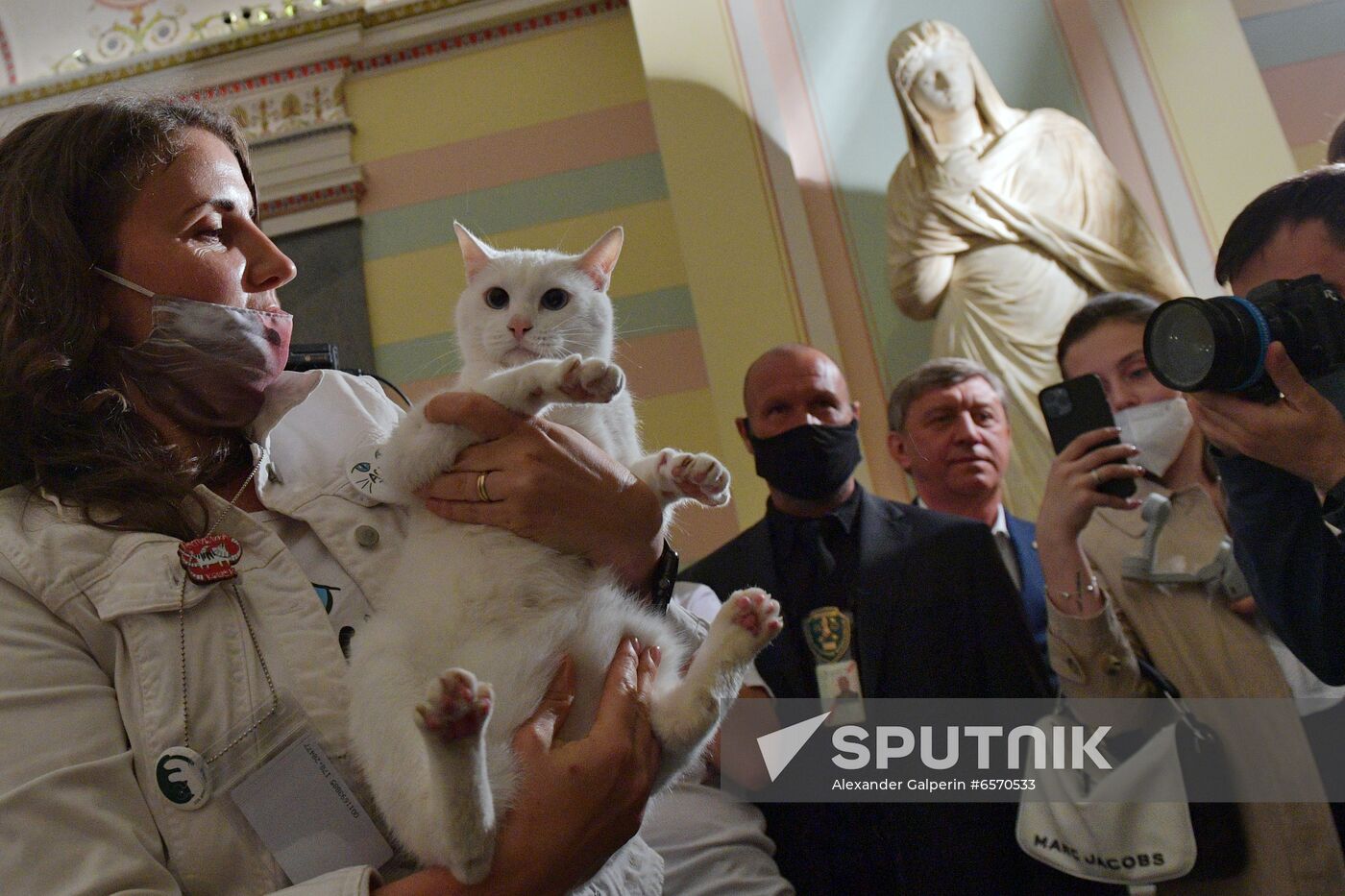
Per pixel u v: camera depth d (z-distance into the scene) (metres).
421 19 3.96
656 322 3.58
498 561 0.98
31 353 1.01
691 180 3.16
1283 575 1.47
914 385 2.49
